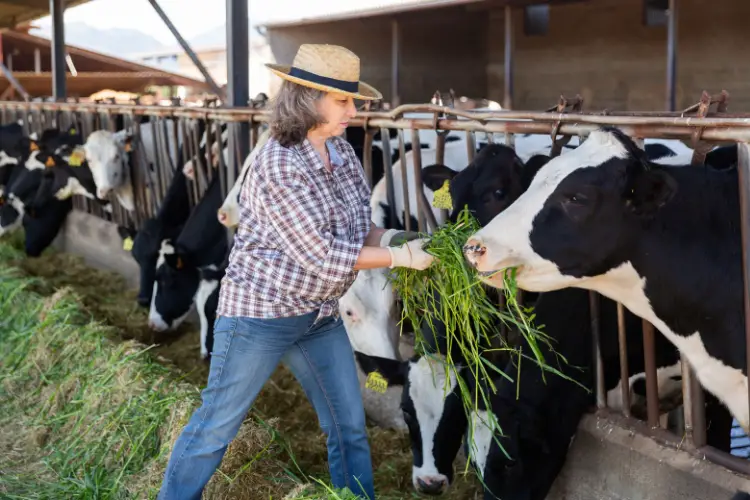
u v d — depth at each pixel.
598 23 10.16
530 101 11.27
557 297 3.57
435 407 3.62
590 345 3.52
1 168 10.48
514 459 3.43
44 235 8.91
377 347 4.45
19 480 3.79
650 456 3.22
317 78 2.61
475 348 2.92
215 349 2.94
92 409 4.26
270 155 2.71
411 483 4.02
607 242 2.70
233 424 2.98
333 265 2.70
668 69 7.50
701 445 3.08
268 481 3.51
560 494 3.68
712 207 2.77
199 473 3.00
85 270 8.51
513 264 2.70
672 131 2.87
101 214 9.08
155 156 7.91
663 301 2.83
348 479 3.20
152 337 6.45
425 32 11.46
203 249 6.18
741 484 2.90
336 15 10.73
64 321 5.24
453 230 2.93
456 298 2.82
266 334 2.87
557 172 2.70
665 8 8.94
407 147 5.65
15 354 5.14
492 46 11.80
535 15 10.43
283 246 2.75
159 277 6.27
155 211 8.12
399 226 4.88
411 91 11.50
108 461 3.85
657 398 3.28
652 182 2.59
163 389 4.15
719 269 2.75
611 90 10.13
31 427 4.37
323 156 2.81
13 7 11.52
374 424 4.80
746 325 2.69
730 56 8.73
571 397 3.50
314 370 3.09
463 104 8.86
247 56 5.53
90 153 8.06
